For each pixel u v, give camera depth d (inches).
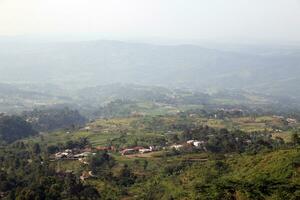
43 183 6496.1
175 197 6294.3
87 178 7618.1
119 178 7623.0
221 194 5546.3
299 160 6072.8
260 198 5319.9
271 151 7386.8
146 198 6707.7
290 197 5231.3
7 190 6673.2
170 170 7834.6
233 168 6968.5
